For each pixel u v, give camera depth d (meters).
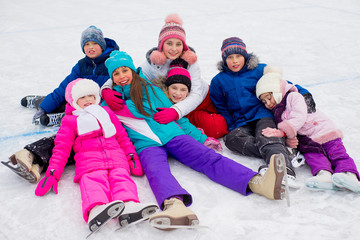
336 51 5.70
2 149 2.88
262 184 2.14
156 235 1.93
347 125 3.18
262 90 2.77
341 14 8.79
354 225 1.95
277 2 10.63
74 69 3.33
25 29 7.53
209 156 2.43
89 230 1.99
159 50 2.98
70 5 10.37
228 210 2.13
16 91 4.16
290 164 2.37
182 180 2.47
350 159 2.38
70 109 2.58
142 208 1.93
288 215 2.06
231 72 3.04
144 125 2.65
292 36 6.70
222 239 1.89
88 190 2.09
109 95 2.71
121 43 6.38
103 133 2.46
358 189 2.14
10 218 2.09
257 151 2.62
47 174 2.29
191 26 7.66
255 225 1.99
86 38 3.14
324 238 1.87
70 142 2.42
